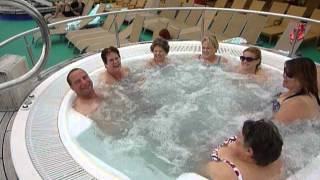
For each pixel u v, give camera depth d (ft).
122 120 11.19
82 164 7.95
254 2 29.40
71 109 10.89
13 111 11.11
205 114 11.69
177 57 15.14
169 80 14.05
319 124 9.04
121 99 12.41
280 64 13.53
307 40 24.58
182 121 11.30
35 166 7.89
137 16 25.11
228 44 15.81
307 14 29.32
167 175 8.68
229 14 25.27
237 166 6.70
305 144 8.59
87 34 27.40
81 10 35.76
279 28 26.27
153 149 9.78
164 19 30.04
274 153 6.36
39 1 38.45
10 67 11.28
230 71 14.23
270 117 10.29
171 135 10.53
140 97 12.76
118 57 12.94
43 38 9.61
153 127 10.93
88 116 10.84
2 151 8.96
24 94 11.55
